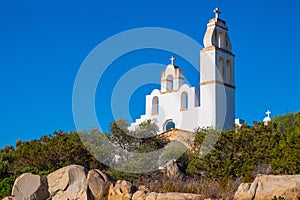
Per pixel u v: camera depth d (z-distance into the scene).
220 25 46.34
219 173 26.39
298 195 16.64
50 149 28.75
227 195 18.59
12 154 34.69
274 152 25.31
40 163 28.59
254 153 26.78
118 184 19.55
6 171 29.70
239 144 27.50
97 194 19.31
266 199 16.98
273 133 27.50
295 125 26.81
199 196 18.64
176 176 23.78
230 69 45.81
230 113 44.41
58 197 19.59
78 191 19.27
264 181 17.48
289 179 17.17
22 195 19.58
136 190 19.69
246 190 17.70
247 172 25.02
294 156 23.33
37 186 19.66
